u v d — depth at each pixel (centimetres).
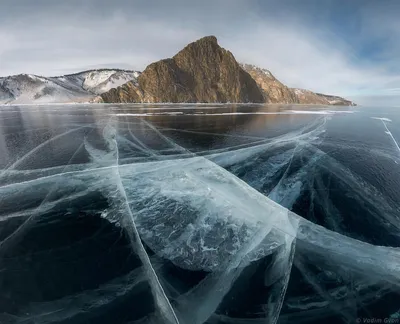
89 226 574
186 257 476
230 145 1324
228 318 360
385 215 637
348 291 402
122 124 2095
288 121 2419
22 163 1001
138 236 537
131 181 805
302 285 413
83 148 1230
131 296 396
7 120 2475
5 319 364
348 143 1399
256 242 516
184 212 626
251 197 712
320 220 605
